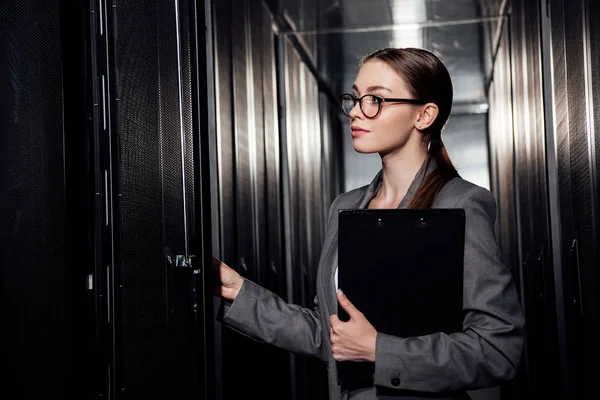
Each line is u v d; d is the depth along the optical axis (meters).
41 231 1.54
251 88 4.98
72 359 1.59
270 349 4.85
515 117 5.96
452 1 6.63
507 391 5.41
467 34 7.75
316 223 8.41
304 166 7.69
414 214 1.54
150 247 1.92
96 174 1.67
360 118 1.68
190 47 2.17
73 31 1.65
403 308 1.55
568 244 3.51
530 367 5.06
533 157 4.68
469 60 8.91
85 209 1.64
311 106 8.79
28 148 1.52
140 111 1.89
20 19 1.50
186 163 2.17
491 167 11.33
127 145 1.78
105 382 1.64
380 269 1.54
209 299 1.97
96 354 1.63
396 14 6.96
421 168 1.68
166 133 2.10
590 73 2.88
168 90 2.17
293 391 5.48
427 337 1.54
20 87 1.50
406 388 1.53
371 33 7.60
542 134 4.12
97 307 1.64
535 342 4.81
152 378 1.88
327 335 1.72
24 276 1.49
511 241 6.75
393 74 1.66
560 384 3.77
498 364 1.54
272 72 6.12
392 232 1.54
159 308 1.98
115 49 1.72
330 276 1.72
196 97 2.16
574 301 3.29
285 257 6.39
